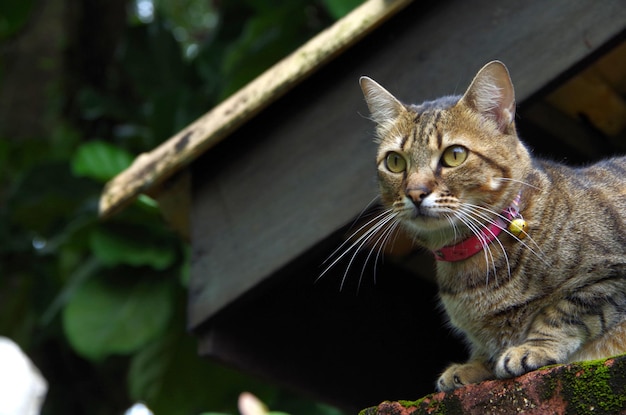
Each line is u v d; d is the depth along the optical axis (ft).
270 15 24.38
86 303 21.50
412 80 16.01
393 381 18.76
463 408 11.30
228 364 17.48
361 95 16.46
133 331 21.31
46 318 23.27
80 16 31.68
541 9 15.06
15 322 27.30
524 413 10.89
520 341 13.61
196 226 17.79
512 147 14.26
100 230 21.70
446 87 15.64
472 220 13.87
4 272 27.02
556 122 17.94
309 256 16.35
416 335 19.42
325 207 16.21
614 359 10.50
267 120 17.53
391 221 15.38
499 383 11.18
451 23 15.92
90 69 31.48
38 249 26.35
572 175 14.67
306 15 24.80
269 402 23.53
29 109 30.50
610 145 18.75
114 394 28.48
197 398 22.94
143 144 27.02
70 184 25.18
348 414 20.35
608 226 13.55
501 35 15.33
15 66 31.04
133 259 21.34
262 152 17.43
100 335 21.20
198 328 17.26
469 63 15.52
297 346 18.04
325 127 16.74
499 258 13.73
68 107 30.91
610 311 12.96
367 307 18.98
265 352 17.69
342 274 18.85
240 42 24.79
